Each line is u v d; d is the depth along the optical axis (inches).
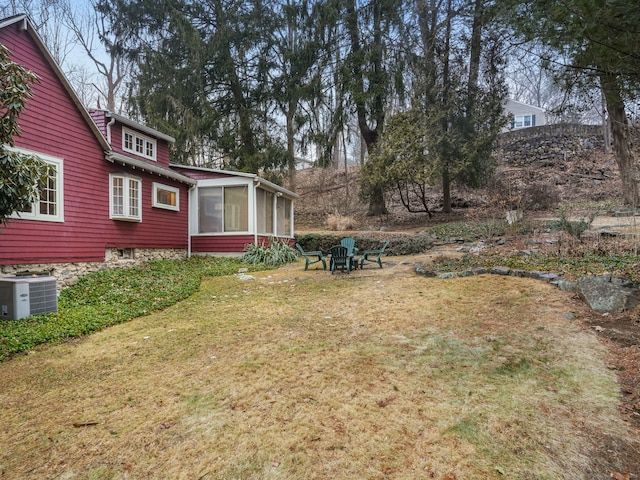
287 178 771.4
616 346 137.7
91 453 92.4
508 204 511.8
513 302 199.5
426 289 250.4
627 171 481.7
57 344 181.0
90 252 320.2
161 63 691.4
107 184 340.8
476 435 93.0
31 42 267.7
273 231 538.6
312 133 746.2
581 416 99.0
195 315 228.1
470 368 130.8
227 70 696.4
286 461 86.4
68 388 130.5
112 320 215.3
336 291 275.4
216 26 728.3
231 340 175.8
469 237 467.8
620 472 79.3
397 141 611.8
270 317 214.4
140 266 369.4
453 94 613.9
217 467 85.4
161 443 95.1
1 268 249.0
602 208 504.7
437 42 654.5
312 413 106.2
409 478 79.4
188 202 474.6
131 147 397.1
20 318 214.2
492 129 607.2
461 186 690.8
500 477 78.7
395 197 865.5
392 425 98.7
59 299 262.7
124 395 122.9
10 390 130.6
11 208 172.6
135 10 697.6
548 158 848.9
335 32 726.5
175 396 120.3
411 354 146.6
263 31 713.0
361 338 169.6
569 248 276.7
